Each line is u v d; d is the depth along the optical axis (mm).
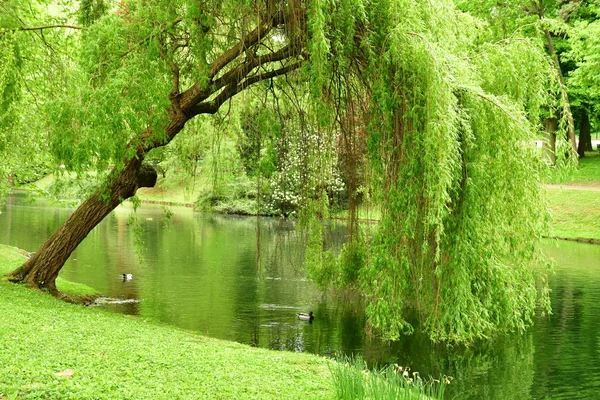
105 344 7359
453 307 8828
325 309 13109
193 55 11516
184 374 6270
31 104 13273
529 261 9594
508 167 8938
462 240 8766
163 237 26500
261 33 10312
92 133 9266
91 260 19656
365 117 10203
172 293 14641
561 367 9367
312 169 11844
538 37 10555
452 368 9297
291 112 11852
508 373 9031
